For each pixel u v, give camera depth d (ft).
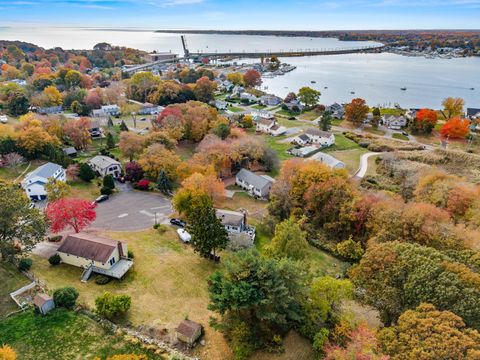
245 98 588.91
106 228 188.55
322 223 208.95
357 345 100.78
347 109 446.19
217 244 158.40
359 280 125.80
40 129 274.16
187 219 198.80
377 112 449.48
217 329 114.52
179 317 125.49
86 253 145.38
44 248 160.25
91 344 109.29
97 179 255.09
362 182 275.80
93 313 120.67
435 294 104.63
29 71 655.76
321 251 189.67
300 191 218.79
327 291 122.93
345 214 192.44
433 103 597.11
